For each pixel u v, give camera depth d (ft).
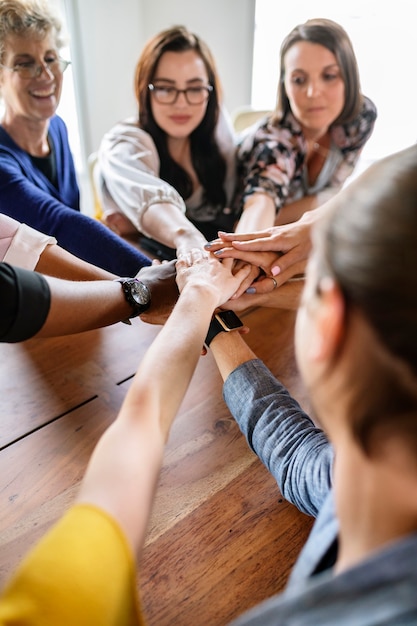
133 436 1.28
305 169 4.74
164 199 4.06
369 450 0.88
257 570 1.77
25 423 2.37
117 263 3.53
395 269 0.73
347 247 0.79
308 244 3.05
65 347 2.90
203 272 2.79
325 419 0.99
